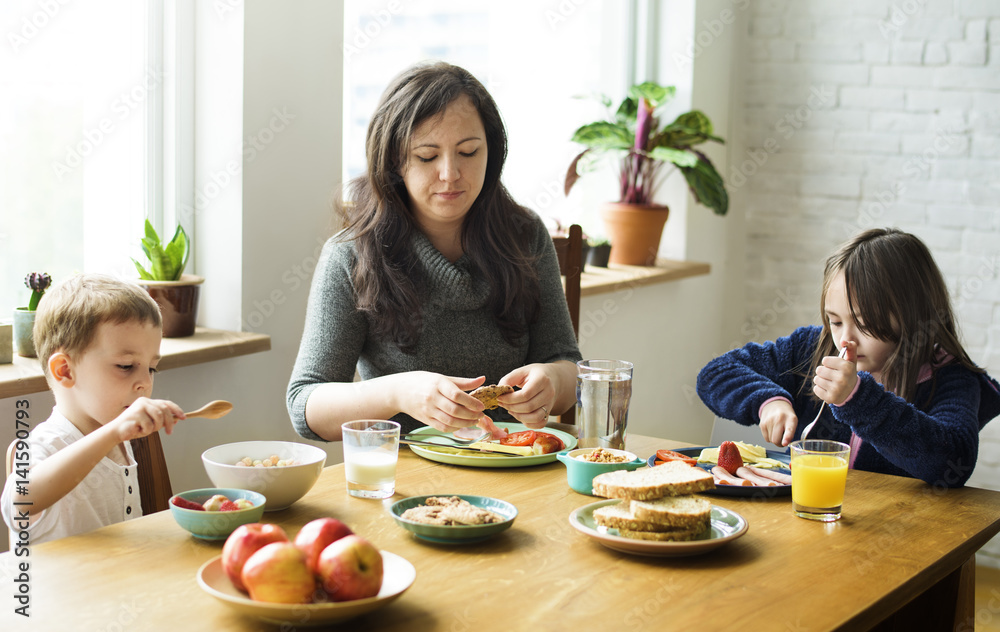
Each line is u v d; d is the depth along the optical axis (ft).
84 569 2.92
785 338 5.72
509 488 3.86
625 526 3.15
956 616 3.79
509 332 5.13
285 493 3.43
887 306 4.61
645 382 9.91
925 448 4.01
